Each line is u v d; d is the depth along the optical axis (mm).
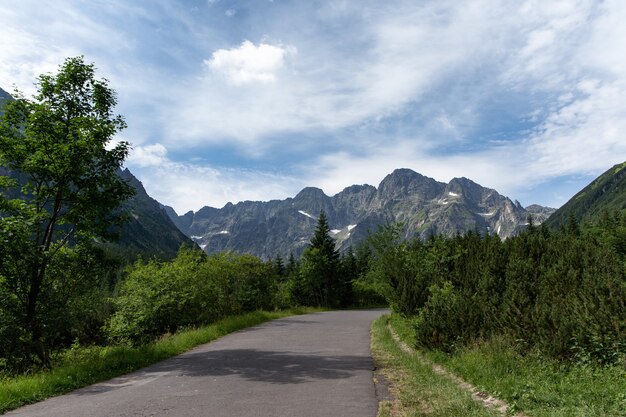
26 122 14086
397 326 19766
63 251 14648
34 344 13500
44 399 8180
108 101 15555
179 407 6918
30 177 14594
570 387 6887
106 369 10844
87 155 14227
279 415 6352
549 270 13688
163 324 23844
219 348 14945
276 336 18641
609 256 14359
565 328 8680
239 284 33562
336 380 9125
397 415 6363
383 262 26219
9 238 12453
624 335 7875
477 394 7641
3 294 13188
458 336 11664
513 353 9555
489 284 15008
